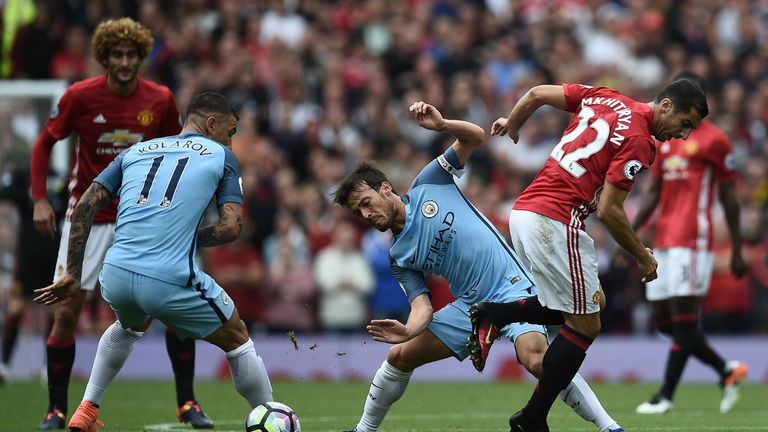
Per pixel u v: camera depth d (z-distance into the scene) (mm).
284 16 66312
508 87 62844
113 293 22547
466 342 23953
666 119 22141
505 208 54375
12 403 35188
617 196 21531
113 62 27844
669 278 34969
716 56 65562
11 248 46219
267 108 58344
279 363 48875
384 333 21609
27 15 59156
